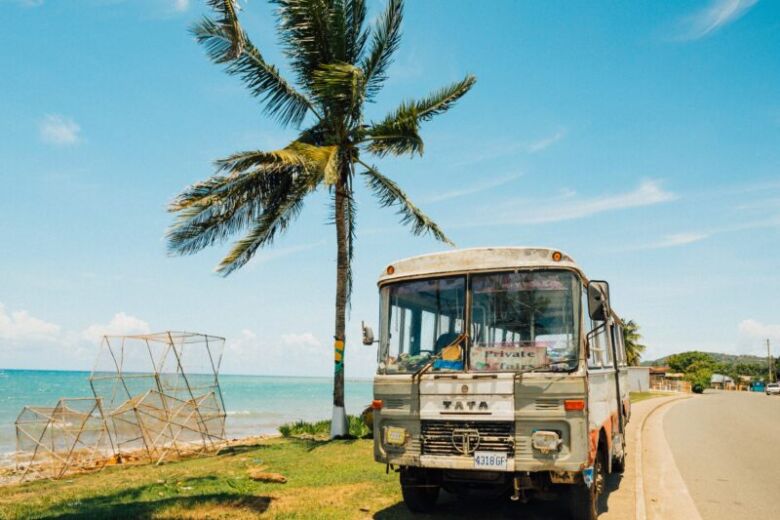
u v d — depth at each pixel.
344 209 16.69
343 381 15.77
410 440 6.77
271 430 26.98
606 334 8.48
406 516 7.35
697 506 8.09
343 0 15.45
